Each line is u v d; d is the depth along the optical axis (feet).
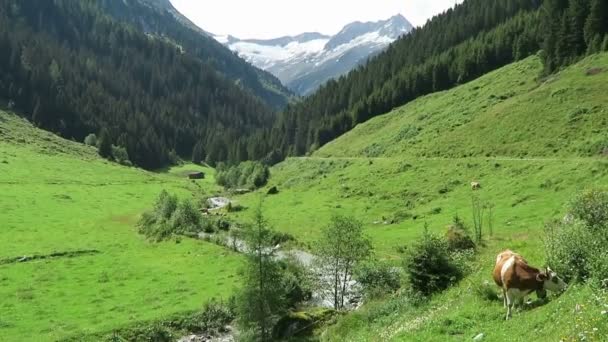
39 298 146.82
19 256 190.70
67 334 119.75
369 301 124.77
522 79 418.10
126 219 282.15
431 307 82.53
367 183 329.11
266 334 120.67
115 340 118.62
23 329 122.52
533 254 82.43
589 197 91.15
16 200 294.25
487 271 86.22
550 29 413.59
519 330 50.52
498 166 270.67
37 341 115.44
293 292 141.90
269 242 125.90
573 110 293.43
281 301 124.36
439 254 95.96
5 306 139.03
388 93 591.78
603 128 262.67
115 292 154.10
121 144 627.05
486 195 240.12
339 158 451.53
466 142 335.06
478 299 68.90
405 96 584.81
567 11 412.98
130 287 159.22
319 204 314.76
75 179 393.09
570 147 260.62
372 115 592.19
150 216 262.67
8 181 340.39
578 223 66.74
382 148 422.41
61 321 128.67
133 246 220.84
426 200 267.18
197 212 257.75
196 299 146.41
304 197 347.36
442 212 238.48
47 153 476.54
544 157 265.34
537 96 341.41
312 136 632.79
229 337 129.80
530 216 191.72
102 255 202.39
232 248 209.87
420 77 579.48
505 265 58.85
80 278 168.76
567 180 216.33
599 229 65.16
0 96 617.62
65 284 161.58
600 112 278.26
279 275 125.39
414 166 327.47
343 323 101.55
